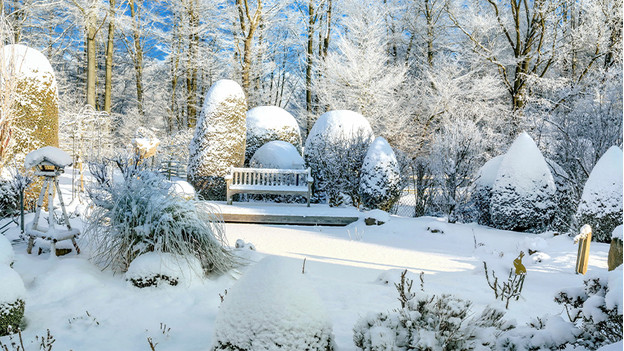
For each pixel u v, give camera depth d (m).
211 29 27.11
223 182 13.00
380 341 2.83
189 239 5.25
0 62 7.41
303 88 32.84
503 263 6.73
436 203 14.24
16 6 20.34
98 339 3.61
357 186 13.34
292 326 2.82
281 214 10.69
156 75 32.31
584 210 9.20
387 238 9.38
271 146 14.05
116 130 27.64
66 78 29.56
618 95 14.66
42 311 4.10
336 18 27.27
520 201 10.35
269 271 3.01
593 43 21.19
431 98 21.83
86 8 19.84
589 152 12.51
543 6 21.14
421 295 3.10
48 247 5.82
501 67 22.98
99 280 4.84
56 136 8.98
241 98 13.36
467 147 13.33
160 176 5.82
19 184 6.58
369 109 21.39
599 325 2.77
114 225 5.13
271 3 24.12
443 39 25.52
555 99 20.34
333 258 7.31
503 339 2.89
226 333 2.92
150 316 4.11
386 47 26.19
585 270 6.62
